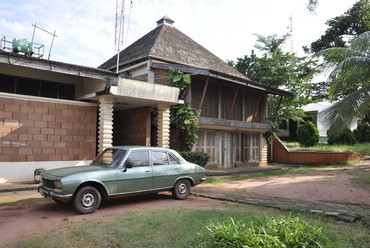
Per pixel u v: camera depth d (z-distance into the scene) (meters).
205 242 4.32
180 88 15.09
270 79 25.08
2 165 10.84
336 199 8.22
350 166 17.33
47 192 6.86
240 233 4.13
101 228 5.36
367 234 4.99
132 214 6.44
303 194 9.02
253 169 17.44
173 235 4.88
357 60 11.16
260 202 7.88
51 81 14.00
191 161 13.92
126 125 15.66
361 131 25.81
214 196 8.85
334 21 27.77
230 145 18.91
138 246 4.48
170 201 8.25
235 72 21.75
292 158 21.69
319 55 13.01
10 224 5.95
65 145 12.24
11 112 11.09
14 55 10.55
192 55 19.64
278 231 4.25
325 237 4.35
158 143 13.89
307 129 23.80
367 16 24.47
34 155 11.51
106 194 7.09
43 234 5.14
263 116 21.44
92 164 8.03
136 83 12.25
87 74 12.25
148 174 7.78
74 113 12.53
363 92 11.38
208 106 17.31
